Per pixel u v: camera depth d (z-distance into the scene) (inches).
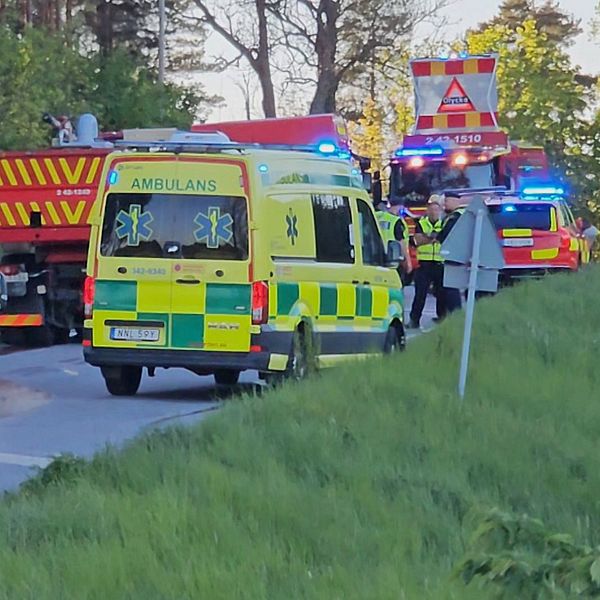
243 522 779.4
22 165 2111.2
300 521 788.6
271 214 1439.5
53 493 847.7
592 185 5689.0
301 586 685.3
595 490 991.6
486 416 1141.7
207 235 1427.2
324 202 1533.0
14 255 2133.4
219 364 1424.7
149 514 772.0
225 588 665.6
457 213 2256.4
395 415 1101.1
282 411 1077.1
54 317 2153.1
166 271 1424.7
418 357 1405.0
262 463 917.8
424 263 2277.3
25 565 686.5
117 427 1288.1
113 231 1439.5
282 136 2736.2
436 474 944.9
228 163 1429.6
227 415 1060.5
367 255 1601.9
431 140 3159.5
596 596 504.1
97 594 652.7
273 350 1427.2
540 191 2765.7
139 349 1430.9
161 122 4092.0
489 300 1978.3
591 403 1272.1
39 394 1537.9
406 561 749.9
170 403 1459.2
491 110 3166.8
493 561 526.0
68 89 3540.8
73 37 3917.3
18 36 3484.3
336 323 1528.1
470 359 1396.4
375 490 895.1
